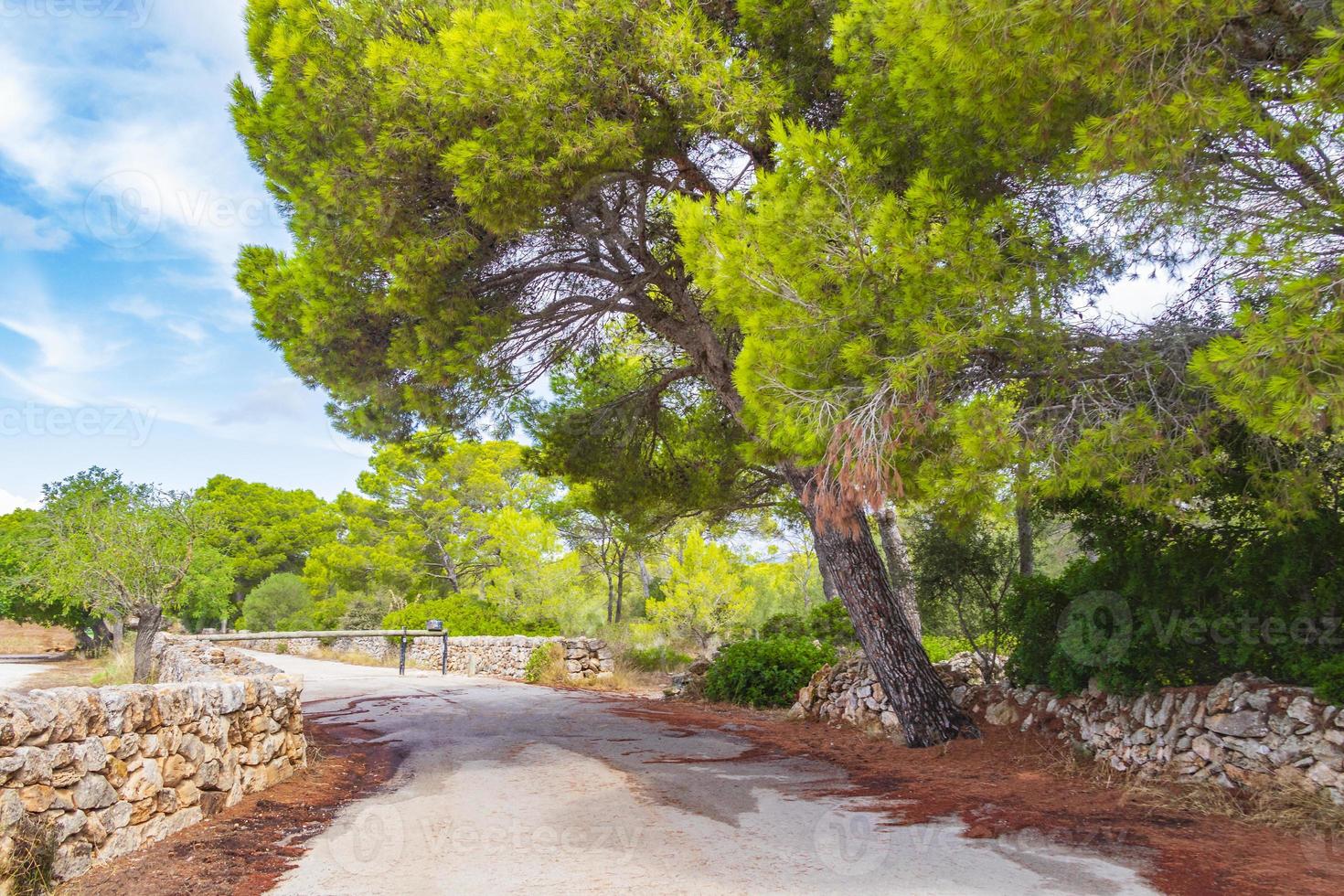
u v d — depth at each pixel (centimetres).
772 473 1391
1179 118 410
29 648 4153
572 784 695
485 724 1074
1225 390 419
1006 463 518
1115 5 400
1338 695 521
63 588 1493
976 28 442
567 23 726
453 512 3431
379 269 834
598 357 1284
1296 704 539
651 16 732
